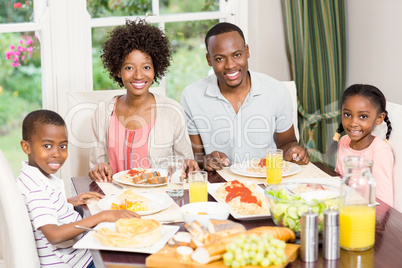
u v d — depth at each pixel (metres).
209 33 2.47
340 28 3.37
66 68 3.11
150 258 1.35
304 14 3.26
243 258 1.29
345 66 3.44
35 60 3.12
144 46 2.34
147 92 2.41
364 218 1.41
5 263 1.81
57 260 1.83
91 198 1.90
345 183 1.42
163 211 1.76
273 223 1.62
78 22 3.09
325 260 1.37
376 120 2.21
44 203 1.76
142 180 2.05
